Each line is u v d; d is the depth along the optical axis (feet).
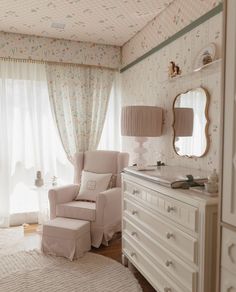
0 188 11.70
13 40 11.50
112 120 13.28
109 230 9.87
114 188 10.58
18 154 12.03
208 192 5.06
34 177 12.23
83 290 6.99
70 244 8.62
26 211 12.32
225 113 4.09
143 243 7.00
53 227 8.84
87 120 12.74
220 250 4.23
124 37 11.80
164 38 9.14
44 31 11.27
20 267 8.14
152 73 10.01
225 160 4.10
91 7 9.03
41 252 9.12
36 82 12.03
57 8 9.11
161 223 6.08
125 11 9.30
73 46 12.35
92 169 11.52
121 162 10.99
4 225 11.69
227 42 4.02
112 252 9.30
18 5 8.89
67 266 8.21
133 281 7.41
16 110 11.91
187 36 7.87
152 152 10.01
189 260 5.10
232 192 3.98
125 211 8.09
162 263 6.07
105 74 12.90
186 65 7.93
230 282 4.06
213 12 6.79
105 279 7.51
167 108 8.97
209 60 6.81
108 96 12.93
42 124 12.25
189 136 7.76
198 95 7.35
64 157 12.76
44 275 7.69
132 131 8.22
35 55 11.82
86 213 9.50
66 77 12.36
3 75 11.48
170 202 5.67
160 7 8.99
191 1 7.66
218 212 4.26
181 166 8.15
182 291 5.33
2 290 6.97
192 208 4.96
